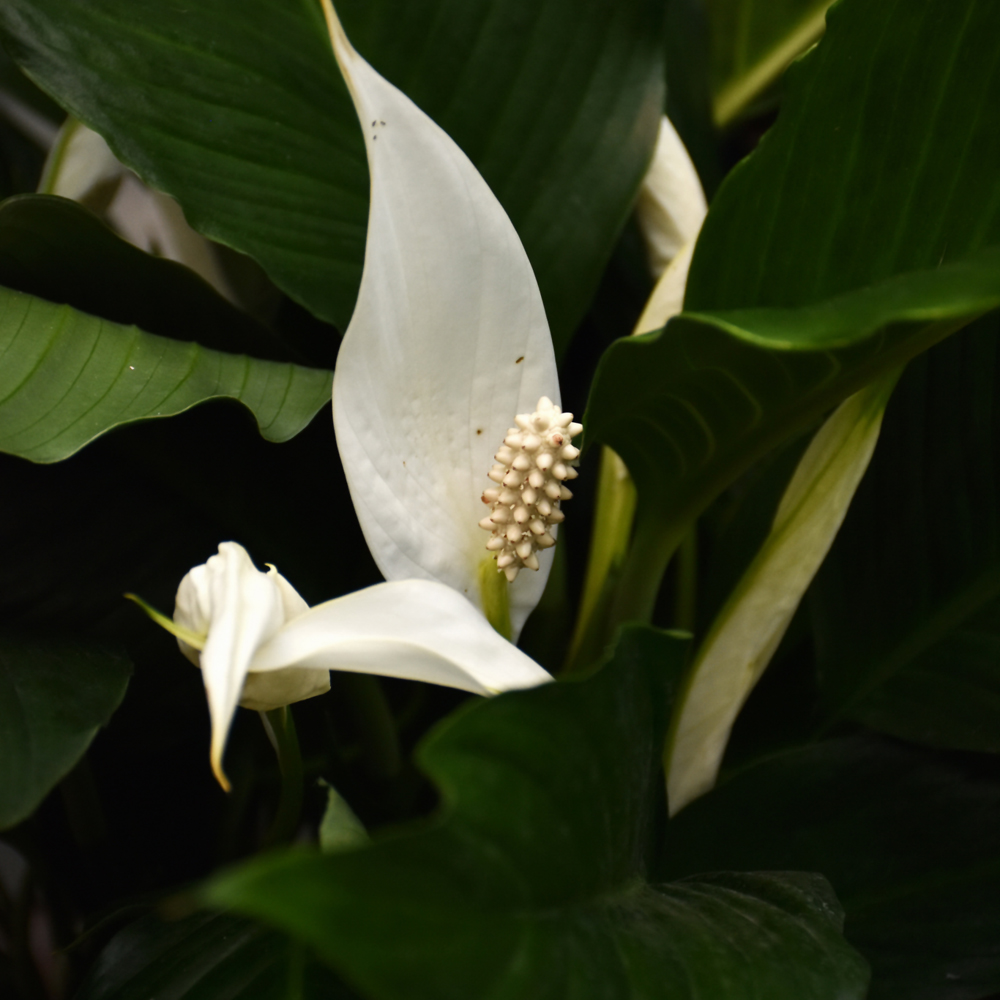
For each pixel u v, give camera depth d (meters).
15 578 0.57
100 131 0.57
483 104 0.63
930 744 0.60
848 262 0.54
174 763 0.65
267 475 0.60
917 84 0.52
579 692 0.45
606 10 0.64
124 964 0.52
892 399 0.61
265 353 0.60
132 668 0.53
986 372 0.59
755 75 0.92
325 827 0.50
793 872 0.54
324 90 0.61
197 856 0.65
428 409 0.53
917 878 0.58
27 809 0.48
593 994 0.43
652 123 0.65
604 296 0.73
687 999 0.45
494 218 0.52
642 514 0.61
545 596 0.66
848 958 0.48
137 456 0.58
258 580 0.47
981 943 0.57
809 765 0.60
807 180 0.53
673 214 0.67
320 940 0.34
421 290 0.52
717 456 0.56
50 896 0.66
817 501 0.57
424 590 0.49
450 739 0.42
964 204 0.53
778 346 0.47
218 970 0.51
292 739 0.53
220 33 0.60
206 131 0.59
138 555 0.58
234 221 0.59
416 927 0.39
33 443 0.52
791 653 0.67
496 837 0.42
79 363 0.55
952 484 0.61
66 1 0.58
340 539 0.62
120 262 0.56
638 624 0.46
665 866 0.59
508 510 0.52
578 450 0.53
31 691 0.51
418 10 0.62
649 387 0.53
